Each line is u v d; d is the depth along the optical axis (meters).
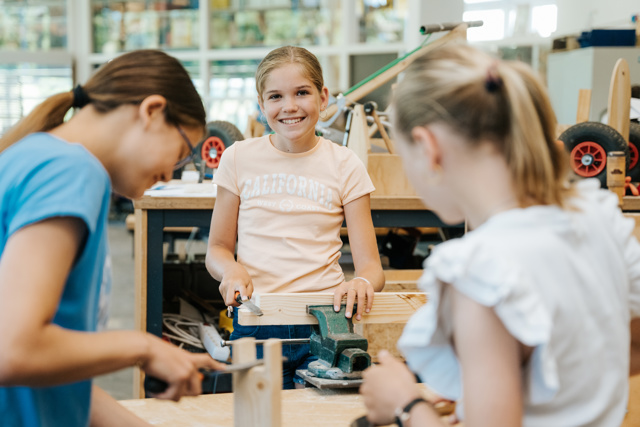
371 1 5.94
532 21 5.74
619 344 0.76
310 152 1.71
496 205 0.73
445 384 0.75
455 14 5.48
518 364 0.68
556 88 4.97
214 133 3.01
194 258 3.19
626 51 4.47
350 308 1.38
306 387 1.40
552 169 0.74
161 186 2.51
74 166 0.77
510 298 0.66
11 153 0.80
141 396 2.14
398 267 3.06
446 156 0.72
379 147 2.78
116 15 6.79
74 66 6.95
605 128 2.34
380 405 0.78
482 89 0.71
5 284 0.71
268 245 1.68
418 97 0.73
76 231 0.75
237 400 0.90
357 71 6.07
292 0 6.23
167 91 0.88
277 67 1.64
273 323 1.38
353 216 1.70
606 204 0.84
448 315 0.72
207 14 6.43
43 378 0.72
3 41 6.89
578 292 0.72
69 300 0.80
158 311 2.18
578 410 0.73
